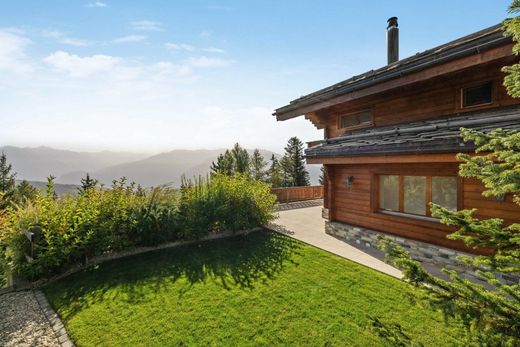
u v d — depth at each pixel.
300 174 37.75
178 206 8.02
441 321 3.94
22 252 5.62
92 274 5.86
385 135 7.46
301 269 5.99
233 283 5.37
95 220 6.47
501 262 2.00
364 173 7.91
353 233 8.08
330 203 8.89
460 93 6.65
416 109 7.61
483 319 1.75
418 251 6.52
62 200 6.67
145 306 4.56
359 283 5.23
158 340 3.72
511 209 5.15
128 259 6.63
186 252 7.12
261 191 9.70
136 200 7.49
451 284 1.96
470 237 2.17
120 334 3.85
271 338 3.71
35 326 4.14
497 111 5.87
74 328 4.02
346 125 9.90
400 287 5.02
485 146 2.20
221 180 9.30
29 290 5.38
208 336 3.78
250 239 8.26
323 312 4.29
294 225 10.16
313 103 9.16
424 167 6.48
